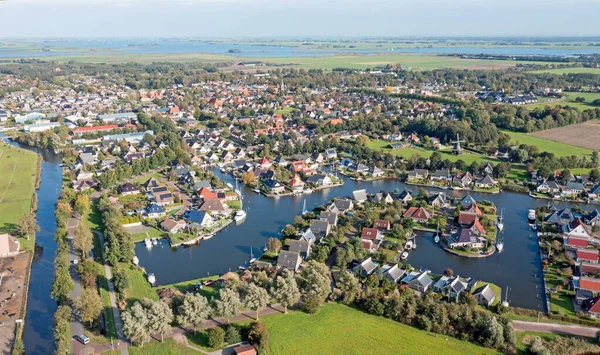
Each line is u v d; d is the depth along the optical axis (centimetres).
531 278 14350
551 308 12481
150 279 13738
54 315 11381
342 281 12975
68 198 19625
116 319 11769
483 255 15788
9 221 18088
